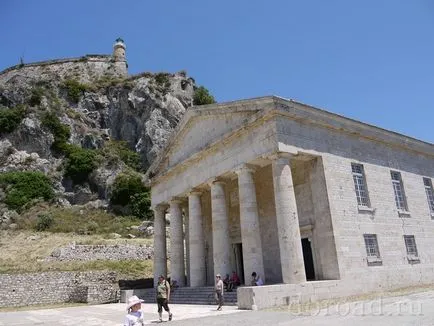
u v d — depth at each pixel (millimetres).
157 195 36531
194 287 28328
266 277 27922
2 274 32844
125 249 45781
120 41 129250
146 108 95000
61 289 34406
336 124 25234
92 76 117250
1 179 70812
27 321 21516
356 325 11297
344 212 23781
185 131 32188
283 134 22469
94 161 81312
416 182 30906
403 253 26562
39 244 48781
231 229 32125
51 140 84062
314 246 23859
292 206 21484
